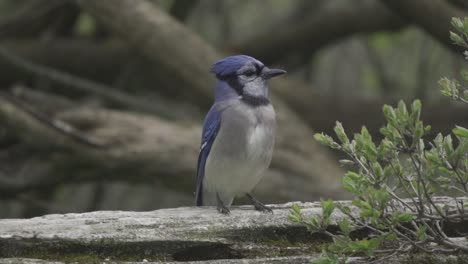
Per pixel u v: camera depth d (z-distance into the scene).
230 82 8.41
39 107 12.83
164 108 13.99
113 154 12.12
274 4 17.12
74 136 11.76
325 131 15.30
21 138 12.39
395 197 5.84
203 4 16.56
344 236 5.71
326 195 12.12
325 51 17.08
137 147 12.14
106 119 12.37
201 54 12.83
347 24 15.58
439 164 5.66
